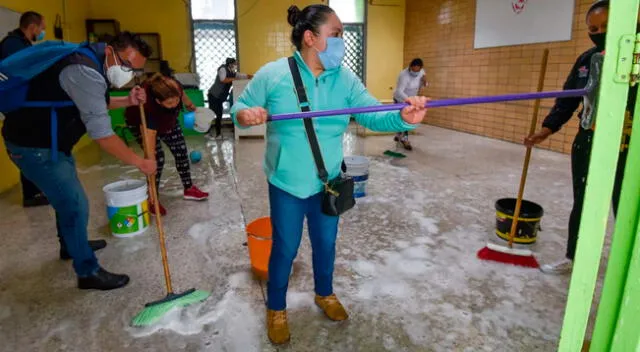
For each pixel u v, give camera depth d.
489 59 6.34
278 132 1.51
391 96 8.84
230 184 4.04
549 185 3.85
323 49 1.42
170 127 3.10
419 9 8.02
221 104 6.83
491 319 1.87
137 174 4.46
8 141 1.80
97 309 1.96
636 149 0.70
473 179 4.08
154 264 2.39
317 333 1.78
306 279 2.21
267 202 3.48
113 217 2.73
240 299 2.04
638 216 0.72
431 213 3.17
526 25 5.59
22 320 1.88
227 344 1.72
